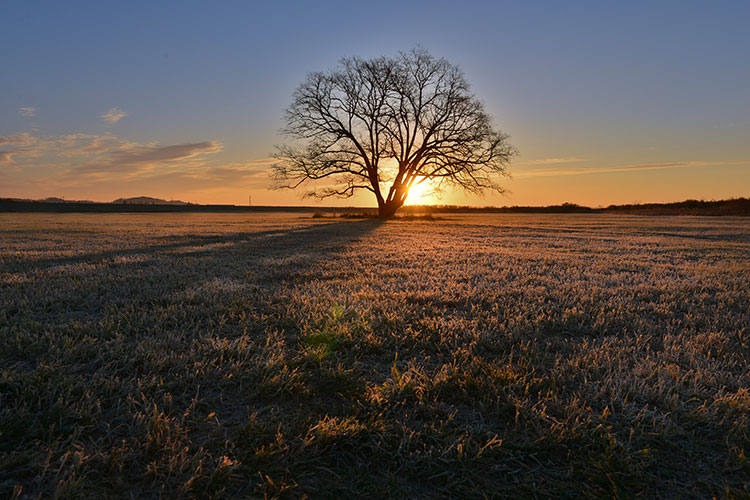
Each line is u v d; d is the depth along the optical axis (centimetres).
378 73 3416
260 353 286
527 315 401
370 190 3753
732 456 179
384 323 361
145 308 394
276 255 870
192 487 155
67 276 574
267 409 217
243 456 173
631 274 674
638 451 179
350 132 3578
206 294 460
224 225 2284
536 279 605
